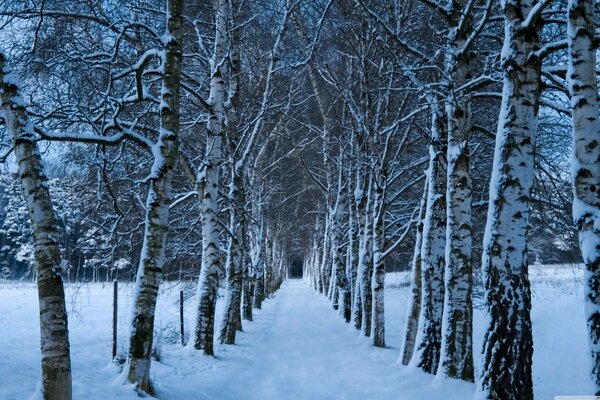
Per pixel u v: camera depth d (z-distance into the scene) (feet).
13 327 53.62
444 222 35.42
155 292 24.39
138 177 45.01
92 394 20.71
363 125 52.16
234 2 51.49
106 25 30.25
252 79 65.77
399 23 42.60
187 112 51.49
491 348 21.24
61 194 37.58
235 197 51.88
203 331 40.96
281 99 62.34
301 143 80.12
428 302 34.96
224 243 69.97
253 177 77.41
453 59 31.27
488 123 46.88
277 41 52.90
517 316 21.03
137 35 37.65
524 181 21.83
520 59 22.52
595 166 16.93
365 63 50.01
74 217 37.86
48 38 32.40
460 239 29.89
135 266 51.37
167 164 25.43
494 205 22.11
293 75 63.05
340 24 51.11
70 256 36.37
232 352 45.11
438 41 39.58
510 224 21.58
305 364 41.01
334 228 78.89
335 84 54.65
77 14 29.58
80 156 37.01
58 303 17.17
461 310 29.50
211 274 41.86
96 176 38.58
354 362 40.93
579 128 17.31
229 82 51.42
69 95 29.22
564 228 37.45
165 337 50.44
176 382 28.40
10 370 25.67
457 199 30.17
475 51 34.40
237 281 51.75
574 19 17.85
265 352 47.47
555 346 55.16
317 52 56.18
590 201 16.76
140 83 27.27
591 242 16.37
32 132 17.97
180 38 26.99
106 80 35.06
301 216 153.38
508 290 21.24
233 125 51.57
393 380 31.86
